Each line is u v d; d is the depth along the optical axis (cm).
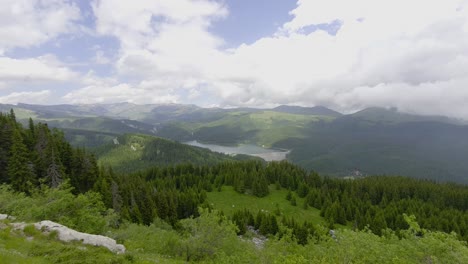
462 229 10050
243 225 8162
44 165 8575
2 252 1972
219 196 12481
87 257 2242
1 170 8162
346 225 10750
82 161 9906
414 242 3058
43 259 2088
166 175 15975
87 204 4275
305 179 15362
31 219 3469
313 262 2823
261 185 12712
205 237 3981
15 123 9969
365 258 2831
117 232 4428
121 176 11944
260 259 3212
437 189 15300
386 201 13712
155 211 8644
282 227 4416
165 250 3862
